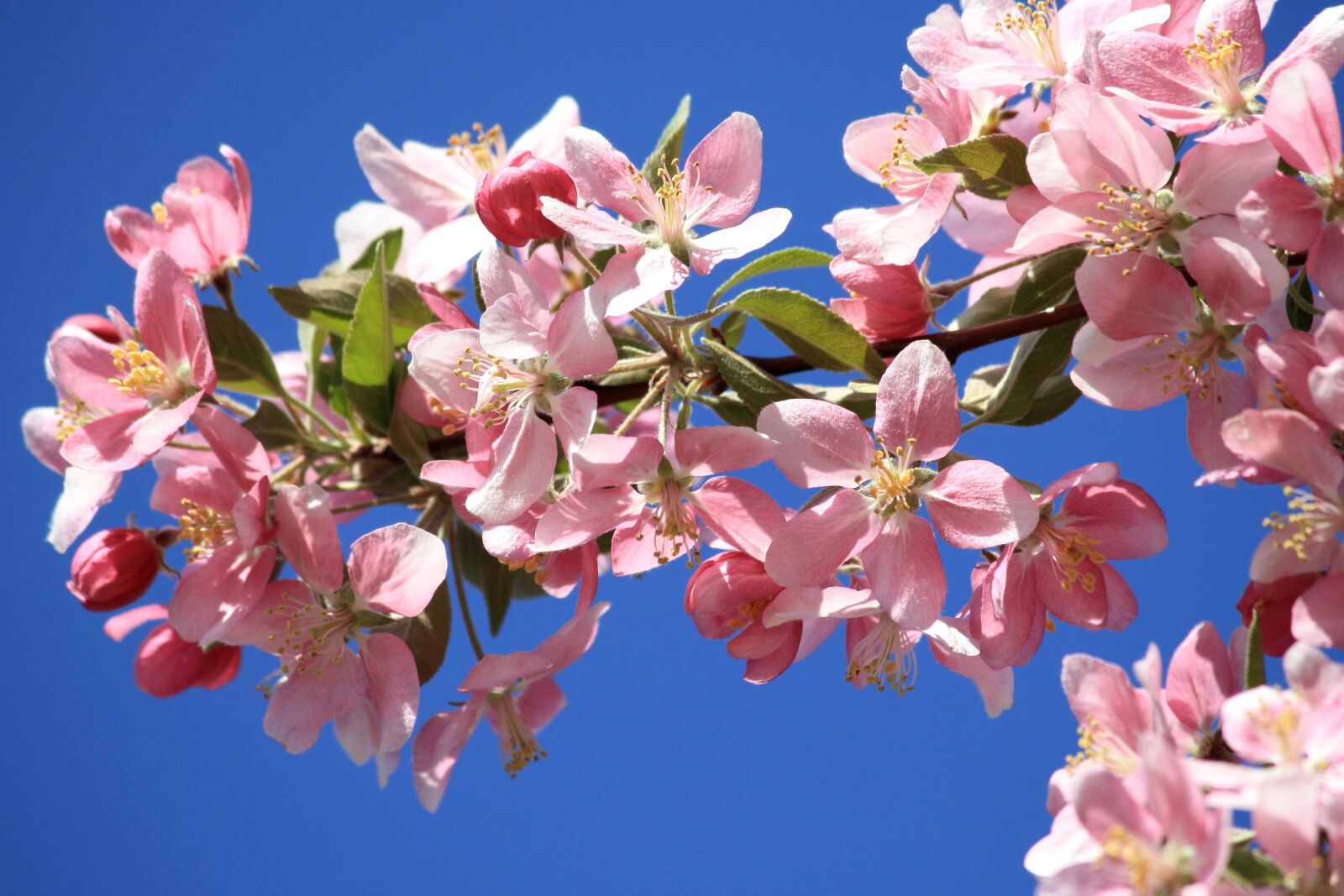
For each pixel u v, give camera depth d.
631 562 0.72
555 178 0.72
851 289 0.74
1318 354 0.68
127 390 0.74
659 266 0.72
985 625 0.72
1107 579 0.72
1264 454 0.69
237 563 0.74
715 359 0.73
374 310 0.74
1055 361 0.74
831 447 0.71
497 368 0.72
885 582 0.71
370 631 0.74
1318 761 0.67
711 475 0.72
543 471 0.71
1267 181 0.70
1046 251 0.72
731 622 0.72
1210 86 0.71
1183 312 0.71
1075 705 0.69
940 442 0.71
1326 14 0.71
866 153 0.75
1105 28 0.73
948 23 0.75
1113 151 0.70
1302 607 0.68
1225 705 0.68
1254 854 0.67
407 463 0.75
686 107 0.75
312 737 0.73
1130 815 0.67
